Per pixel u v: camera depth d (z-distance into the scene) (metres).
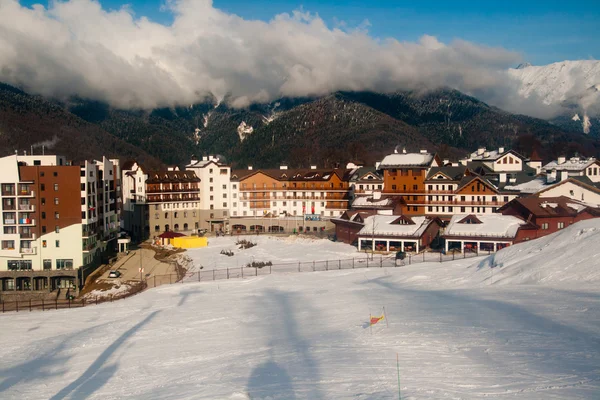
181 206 143.88
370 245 105.56
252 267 92.12
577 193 112.12
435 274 71.50
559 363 28.45
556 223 98.25
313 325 47.75
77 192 94.12
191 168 150.12
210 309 60.78
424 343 36.00
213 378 32.72
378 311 50.41
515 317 41.16
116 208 118.81
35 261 93.38
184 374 35.19
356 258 95.38
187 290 76.12
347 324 46.22
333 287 69.25
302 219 141.38
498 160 153.50
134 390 32.91
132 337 50.00
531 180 129.75
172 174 144.00
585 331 34.94
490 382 26.20
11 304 85.25
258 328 48.81
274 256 101.94
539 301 46.03
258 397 27.30
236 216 148.50
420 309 49.06
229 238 126.81
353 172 150.25
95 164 102.81
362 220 111.94
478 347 33.59
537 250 65.62
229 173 148.88
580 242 61.91
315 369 31.84
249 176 149.50
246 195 148.88
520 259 65.00
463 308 47.00
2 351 49.88
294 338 42.84
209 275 88.12
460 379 27.08
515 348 32.44
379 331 41.31
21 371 41.97
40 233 93.44
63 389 35.53
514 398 23.55
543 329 36.62
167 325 53.88
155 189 138.50
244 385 29.95
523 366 28.52
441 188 127.38
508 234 93.56
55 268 93.44
